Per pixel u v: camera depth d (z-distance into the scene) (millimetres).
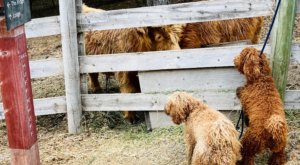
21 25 3586
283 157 4203
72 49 4918
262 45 4691
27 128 3684
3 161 4711
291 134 4648
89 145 4910
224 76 4863
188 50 4801
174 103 4113
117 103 5059
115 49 5340
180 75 4926
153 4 5258
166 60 4852
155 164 4512
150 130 5086
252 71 4359
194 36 5180
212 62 4797
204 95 4902
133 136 5004
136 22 4801
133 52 5145
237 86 4859
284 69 4637
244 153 4168
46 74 5059
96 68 4977
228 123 3832
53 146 4934
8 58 3566
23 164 3734
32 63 5031
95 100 5082
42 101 5117
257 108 4203
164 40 4984
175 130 4953
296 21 7207
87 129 5156
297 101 4770
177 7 4711
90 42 5516
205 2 4668
